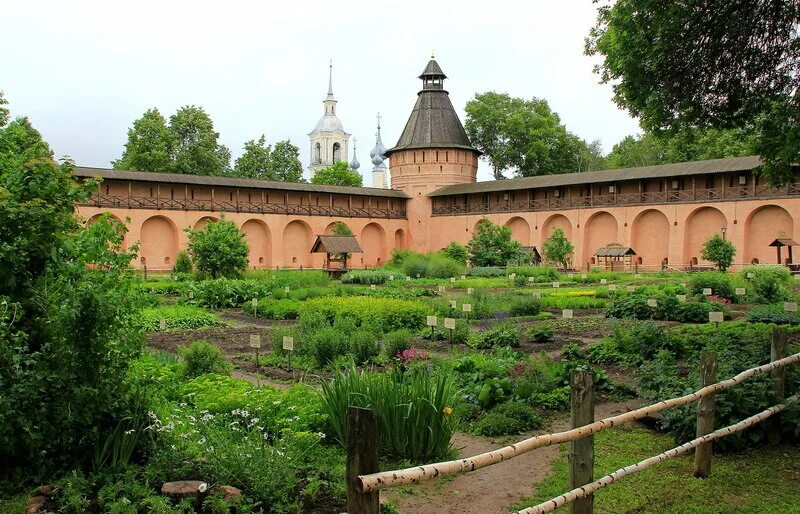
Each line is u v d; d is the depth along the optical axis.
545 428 8.09
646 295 20.45
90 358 5.74
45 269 6.00
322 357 12.08
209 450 5.91
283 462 5.75
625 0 11.73
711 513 5.53
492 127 65.94
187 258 35.94
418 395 6.74
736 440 6.89
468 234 57.22
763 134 11.64
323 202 55.97
